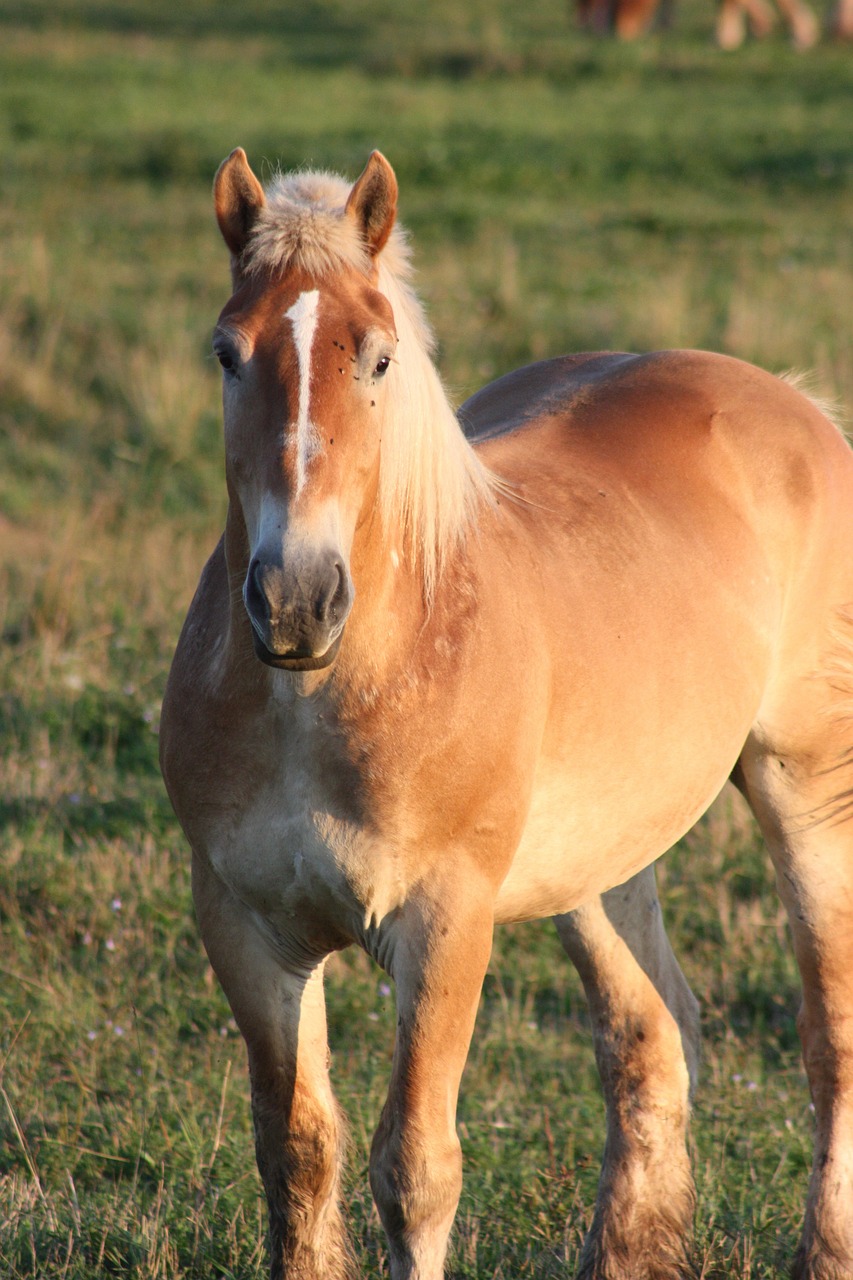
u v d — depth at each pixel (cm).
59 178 2588
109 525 1407
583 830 567
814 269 2100
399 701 485
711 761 614
